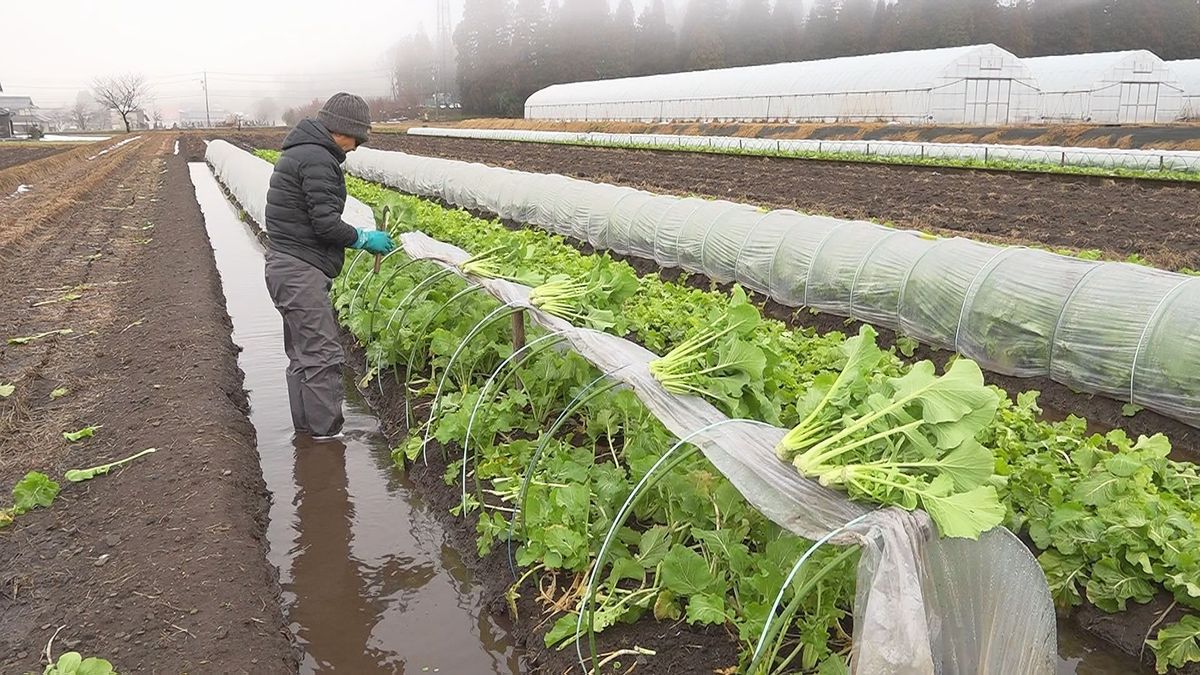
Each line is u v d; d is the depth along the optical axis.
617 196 15.01
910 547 3.01
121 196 25.59
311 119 7.00
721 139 39.62
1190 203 17.28
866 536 3.05
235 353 9.70
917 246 9.61
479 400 6.02
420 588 5.37
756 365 4.38
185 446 6.25
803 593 3.26
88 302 11.37
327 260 7.34
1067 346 7.90
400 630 4.97
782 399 5.13
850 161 27.66
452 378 7.65
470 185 20.31
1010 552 3.34
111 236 17.31
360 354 9.43
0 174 27.09
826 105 41.62
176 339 8.92
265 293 13.27
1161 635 4.34
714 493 4.59
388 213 9.99
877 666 2.84
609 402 6.18
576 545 4.73
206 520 5.24
